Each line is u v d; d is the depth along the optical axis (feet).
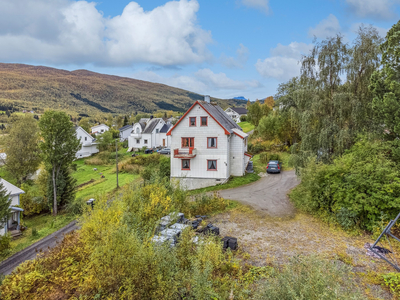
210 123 81.71
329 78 61.82
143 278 22.54
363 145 50.11
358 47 58.13
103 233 27.61
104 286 23.45
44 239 60.70
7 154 129.80
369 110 56.59
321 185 49.24
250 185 78.18
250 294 25.85
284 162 108.99
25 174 132.46
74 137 90.48
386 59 53.47
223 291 24.72
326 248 36.94
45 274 29.12
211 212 54.70
